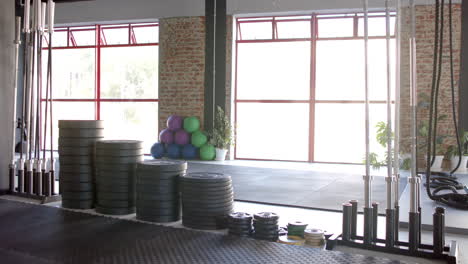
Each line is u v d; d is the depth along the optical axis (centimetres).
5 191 515
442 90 859
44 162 495
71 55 1198
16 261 278
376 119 963
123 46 1130
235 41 1030
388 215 310
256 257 288
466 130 841
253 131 1046
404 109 866
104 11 1084
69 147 448
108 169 424
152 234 346
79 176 448
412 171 307
